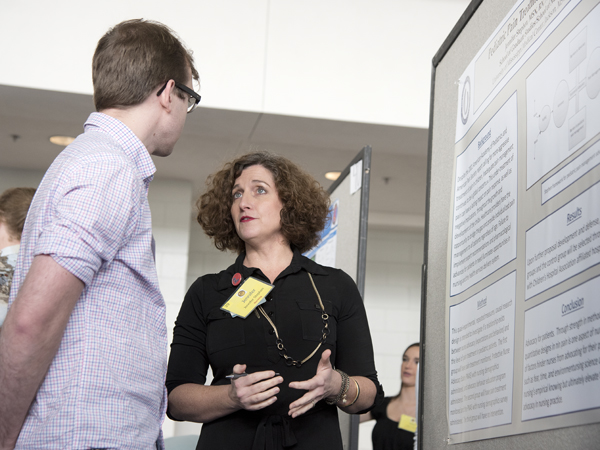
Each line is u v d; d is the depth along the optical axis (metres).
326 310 1.47
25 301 0.94
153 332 1.17
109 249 1.05
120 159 1.09
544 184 0.92
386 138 3.71
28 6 3.21
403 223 5.75
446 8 3.57
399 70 3.50
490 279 1.10
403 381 4.04
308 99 3.40
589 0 0.82
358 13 3.52
